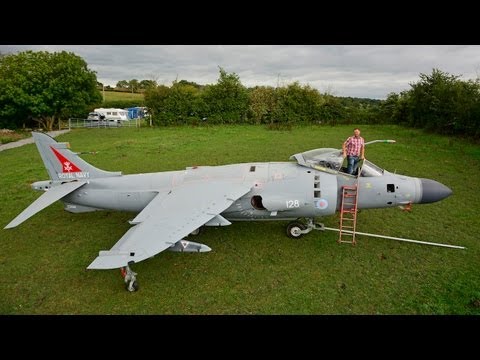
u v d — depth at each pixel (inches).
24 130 1489.9
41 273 336.8
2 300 296.4
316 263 343.9
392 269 331.3
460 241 383.6
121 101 2448.3
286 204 362.0
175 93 1439.5
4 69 1412.4
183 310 280.1
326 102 1446.9
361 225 428.1
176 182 393.4
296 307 280.2
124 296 299.1
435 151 802.8
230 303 287.1
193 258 357.4
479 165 674.8
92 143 1045.8
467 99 982.4
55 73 1477.6
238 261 350.3
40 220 462.9
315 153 400.8
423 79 1197.7
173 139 1031.0
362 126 1352.1
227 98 1432.1
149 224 300.8
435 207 477.1
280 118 1434.5
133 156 800.3
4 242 402.9
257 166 395.5
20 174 680.4
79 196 408.8
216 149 860.0
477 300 278.8
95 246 390.0
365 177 376.2
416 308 275.7
